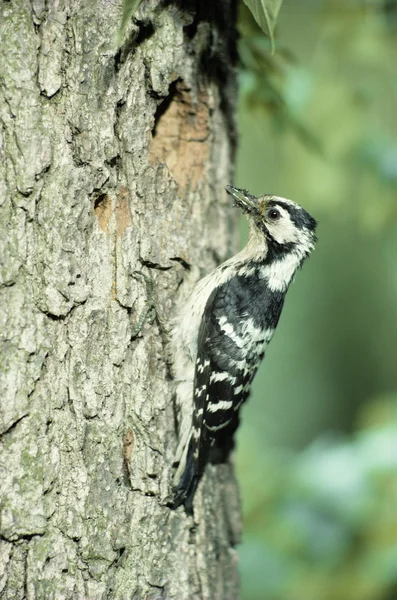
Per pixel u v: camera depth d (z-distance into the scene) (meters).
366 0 16.28
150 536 9.60
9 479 8.49
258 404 28.56
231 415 11.03
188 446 10.21
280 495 15.36
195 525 10.38
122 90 9.22
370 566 14.38
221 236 11.10
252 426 28.14
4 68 8.45
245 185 22.78
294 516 14.95
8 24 8.46
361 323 28.09
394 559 14.27
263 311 11.20
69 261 8.83
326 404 28.22
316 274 27.86
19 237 8.54
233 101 11.11
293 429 28.12
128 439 9.52
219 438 11.18
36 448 8.62
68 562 8.85
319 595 14.30
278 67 13.27
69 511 8.88
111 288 9.29
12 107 8.49
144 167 9.55
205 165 10.70
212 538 10.66
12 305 8.51
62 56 8.76
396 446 15.41
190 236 10.40
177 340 10.15
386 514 14.80
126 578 9.39
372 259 27.11
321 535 14.80
